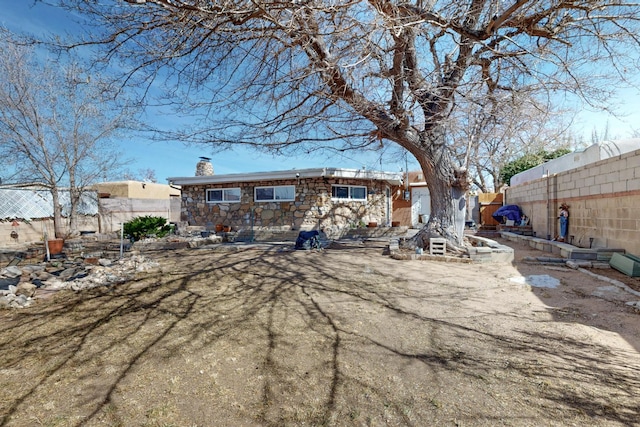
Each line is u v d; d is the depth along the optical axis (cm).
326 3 397
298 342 312
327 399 224
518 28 581
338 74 532
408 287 503
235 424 201
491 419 200
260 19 402
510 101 635
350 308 407
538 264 665
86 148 1192
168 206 1756
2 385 244
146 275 599
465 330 335
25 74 1033
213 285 527
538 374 249
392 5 450
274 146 711
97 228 1389
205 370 264
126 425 200
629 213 591
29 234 1124
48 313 400
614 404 212
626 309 386
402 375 252
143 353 294
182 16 345
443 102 642
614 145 824
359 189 1429
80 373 261
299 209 1310
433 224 795
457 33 569
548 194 938
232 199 1436
